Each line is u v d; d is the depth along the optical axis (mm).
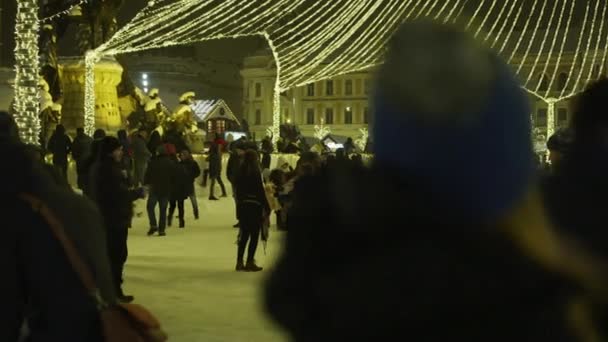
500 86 1472
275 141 37375
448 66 1457
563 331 1492
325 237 1520
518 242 1479
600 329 1706
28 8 15328
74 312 3414
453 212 1461
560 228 2492
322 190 1544
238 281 11312
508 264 1456
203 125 49250
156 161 17516
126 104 32906
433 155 1458
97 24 30969
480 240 1462
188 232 18234
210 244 15930
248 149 12406
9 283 3412
